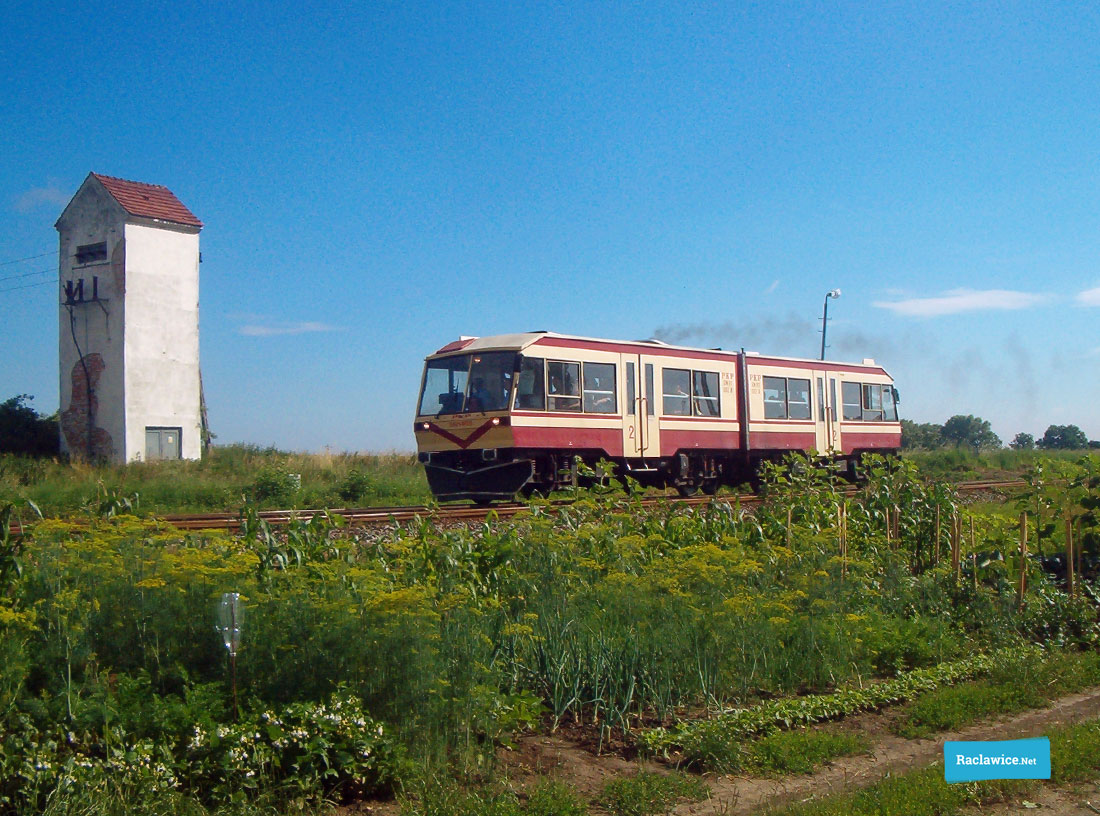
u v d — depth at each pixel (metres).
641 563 10.02
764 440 25.30
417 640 6.29
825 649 8.71
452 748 6.29
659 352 22.75
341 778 5.81
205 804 5.43
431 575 8.45
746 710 7.55
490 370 20.11
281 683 6.18
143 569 6.94
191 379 37.91
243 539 8.71
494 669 7.08
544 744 6.96
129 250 36.34
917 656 9.41
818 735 7.16
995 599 10.68
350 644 6.30
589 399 21.08
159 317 37.09
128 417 36.03
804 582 9.62
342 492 26.20
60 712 5.61
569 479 20.55
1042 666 9.02
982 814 6.00
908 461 13.94
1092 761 6.77
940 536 13.13
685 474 23.48
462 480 20.56
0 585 6.56
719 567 8.57
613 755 6.81
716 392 24.08
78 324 37.44
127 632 6.41
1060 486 12.09
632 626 7.93
